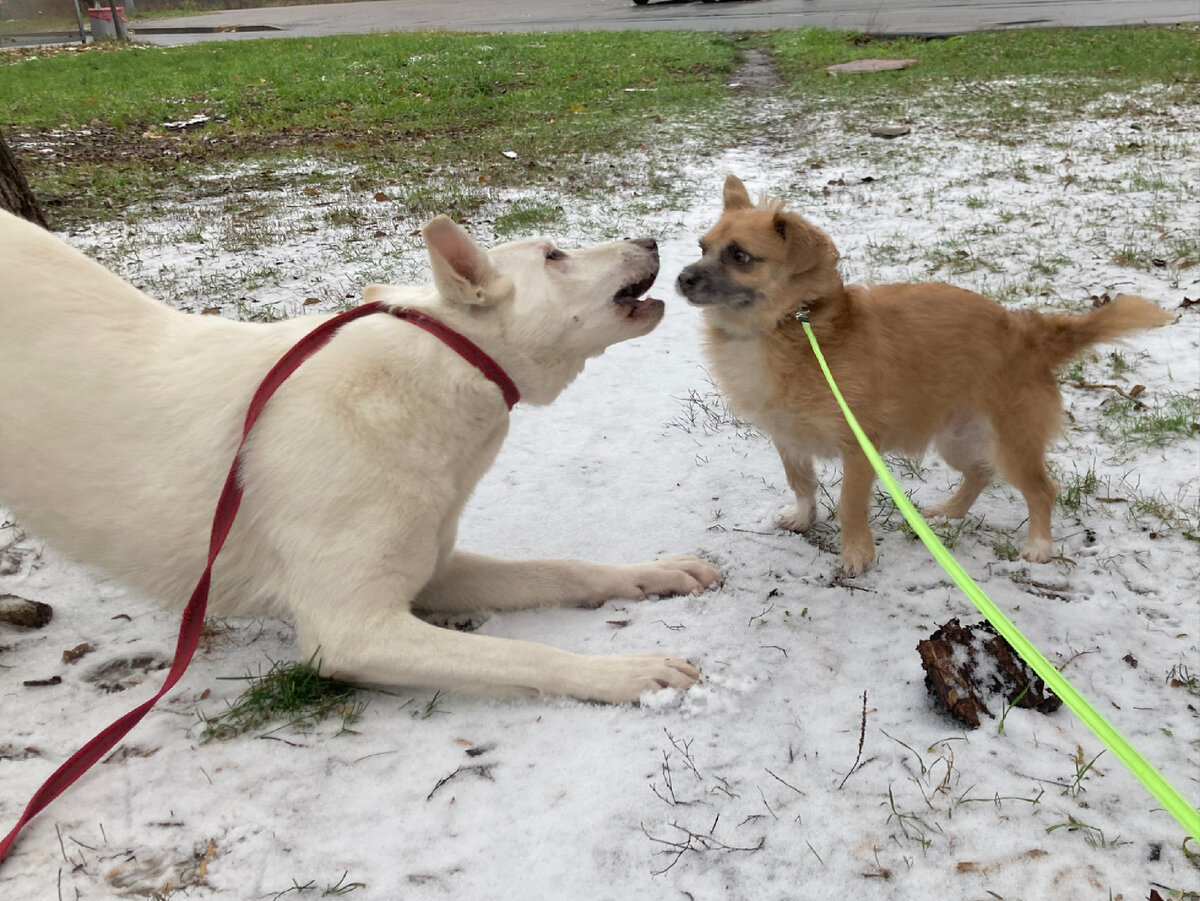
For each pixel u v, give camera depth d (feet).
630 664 2.64
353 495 2.53
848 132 11.51
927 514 3.66
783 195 8.60
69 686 2.71
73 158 11.16
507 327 2.68
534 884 2.06
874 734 2.45
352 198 8.93
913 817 2.19
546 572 3.09
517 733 2.50
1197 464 3.83
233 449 2.62
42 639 2.91
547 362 2.77
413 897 2.04
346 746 2.47
